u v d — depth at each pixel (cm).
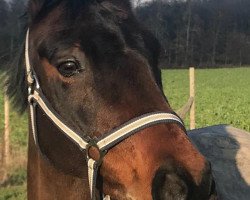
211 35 5231
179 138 206
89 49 218
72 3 234
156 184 198
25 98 276
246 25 5600
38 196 287
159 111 212
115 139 212
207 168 198
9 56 294
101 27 222
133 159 209
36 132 252
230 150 444
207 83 3588
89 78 218
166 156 200
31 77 248
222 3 5112
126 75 216
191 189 193
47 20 238
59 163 242
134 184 210
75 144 229
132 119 211
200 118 1805
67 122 229
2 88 294
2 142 1109
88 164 224
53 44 224
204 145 445
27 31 266
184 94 2672
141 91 215
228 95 2688
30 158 292
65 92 224
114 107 215
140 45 223
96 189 232
